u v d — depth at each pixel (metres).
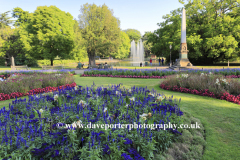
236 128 4.08
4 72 17.28
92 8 26.78
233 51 25.41
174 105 4.67
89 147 2.39
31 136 2.67
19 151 2.34
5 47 35.22
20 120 3.15
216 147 3.40
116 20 28.25
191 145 3.38
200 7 27.14
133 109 4.00
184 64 21.69
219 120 4.58
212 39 24.20
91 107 3.95
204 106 5.81
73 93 5.42
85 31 26.45
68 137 2.60
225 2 27.08
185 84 8.44
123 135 2.83
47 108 4.04
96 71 16.77
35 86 8.47
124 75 15.16
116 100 4.57
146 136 2.79
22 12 40.69
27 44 29.19
